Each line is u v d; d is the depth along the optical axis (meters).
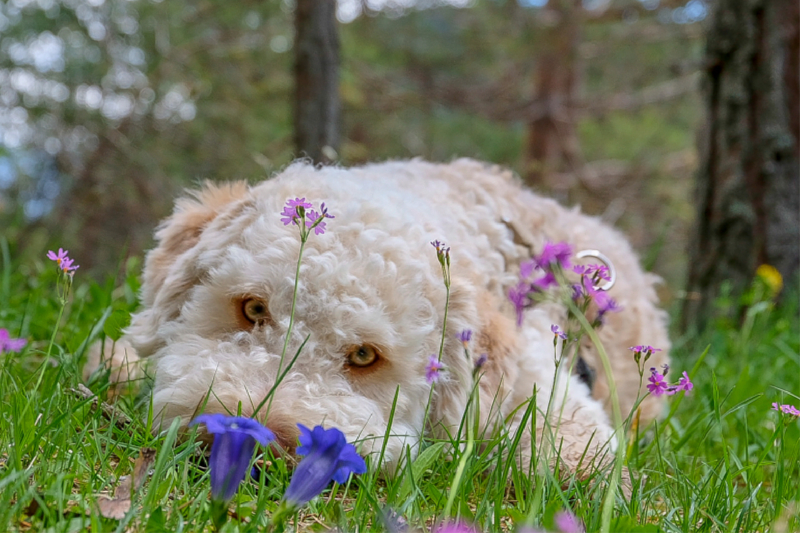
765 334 2.17
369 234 1.26
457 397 1.29
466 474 1.13
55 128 3.80
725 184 2.58
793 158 2.55
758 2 2.54
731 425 1.60
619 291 1.65
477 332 1.30
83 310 1.67
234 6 4.00
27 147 3.80
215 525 0.94
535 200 1.69
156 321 1.35
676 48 5.49
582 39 5.52
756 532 1.13
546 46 5.20
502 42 5.42
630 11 4.83
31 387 1.32
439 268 1.30
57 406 1.18
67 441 1.12
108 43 3.74
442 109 5.32
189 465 1.11
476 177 1.61
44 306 1.72
